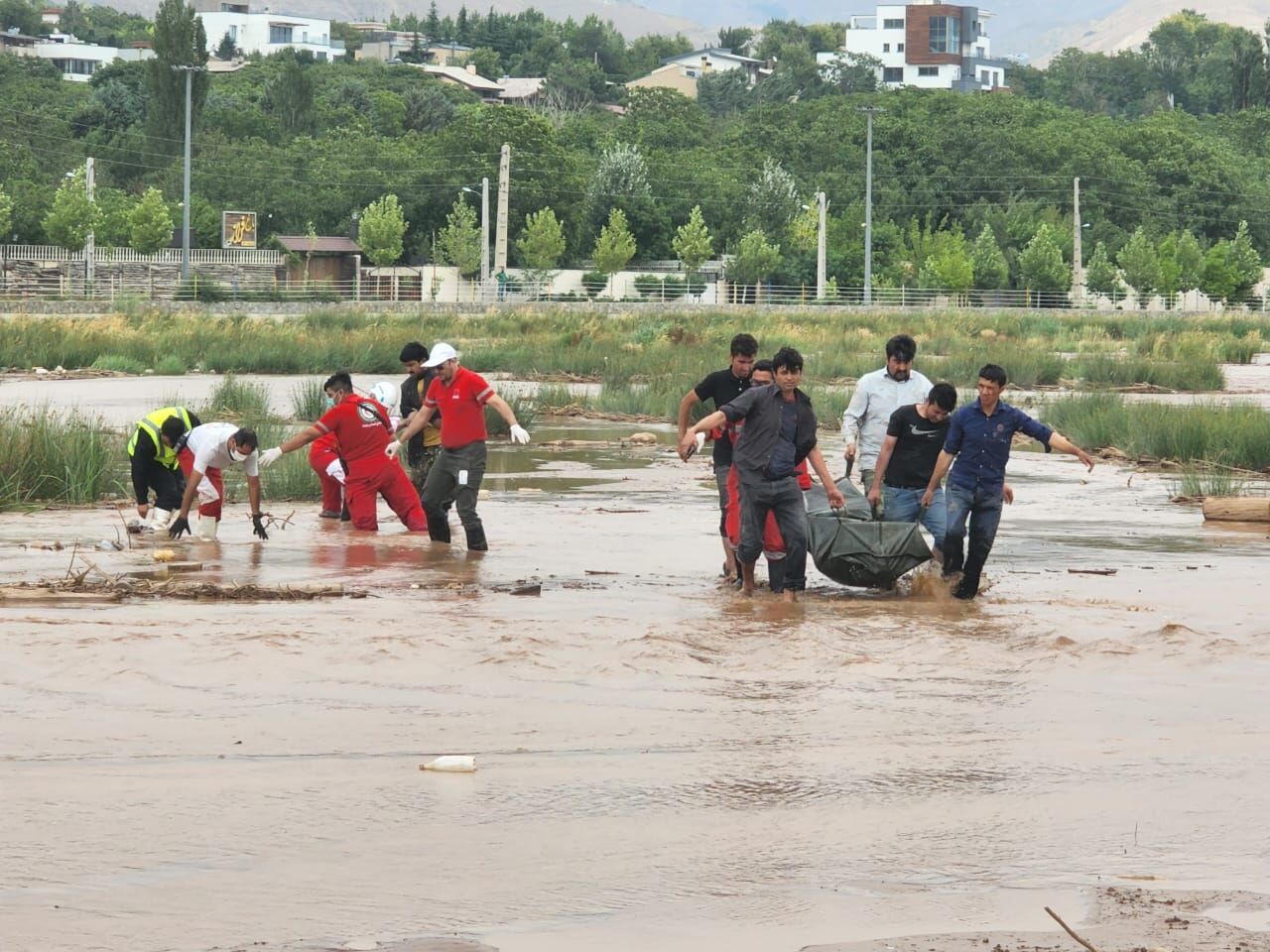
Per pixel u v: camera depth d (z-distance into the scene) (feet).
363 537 134.10
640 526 144.66
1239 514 153.58
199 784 62.59
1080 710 76.02
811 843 56.49
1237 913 49.47
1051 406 262.88
